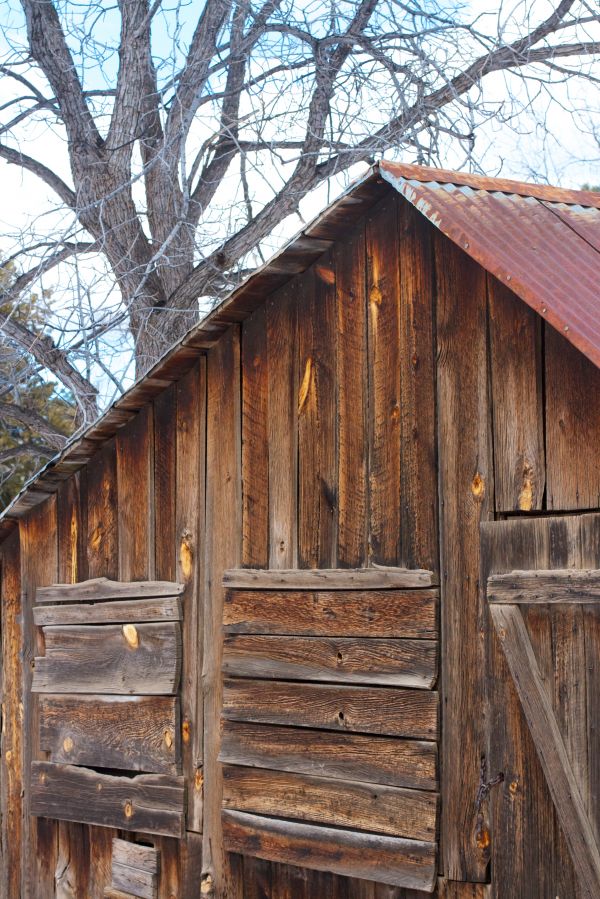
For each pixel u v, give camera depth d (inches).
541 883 152.4
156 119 432.1
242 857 198.7
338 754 181.2
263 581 196.7
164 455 223.5
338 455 188.2
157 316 413.1
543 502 155.0
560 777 146.3
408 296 177.6
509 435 160.6
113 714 226.5
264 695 193.9
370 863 173.8
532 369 158.1
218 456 211.6
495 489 162.1
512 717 157.8
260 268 192.9
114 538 233.9
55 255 388.8
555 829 151.4
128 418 230.8
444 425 170.4
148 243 432.1
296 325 197.6
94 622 233.8
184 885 210.5
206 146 429.1
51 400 561.9
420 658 169.8
